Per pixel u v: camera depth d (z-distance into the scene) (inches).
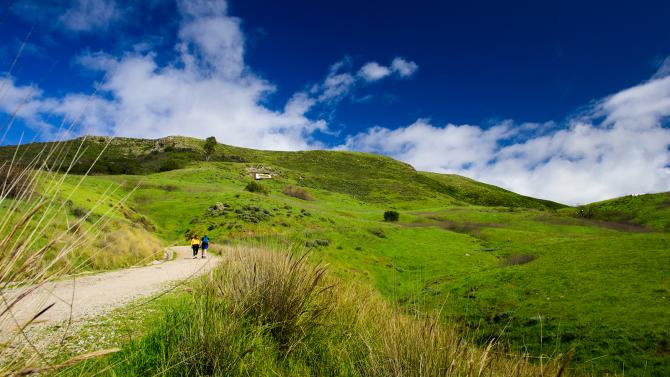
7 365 59.0
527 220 3297.2
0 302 56.6
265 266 189.0
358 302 219.3
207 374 137.6
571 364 237.3
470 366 105.3
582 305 853.2
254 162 6092.5
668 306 775.1
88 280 511.8
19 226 58.3
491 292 1048.8
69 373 83.6
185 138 6909.5
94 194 974.4
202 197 2608.3
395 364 124.9
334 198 4343.0
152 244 844.0
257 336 158.7
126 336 232.4
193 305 164.7
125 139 6476.4
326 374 158.4
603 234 2765.7
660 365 596.7
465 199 6481.3
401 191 5595.5
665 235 1464.1
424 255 1819.6
